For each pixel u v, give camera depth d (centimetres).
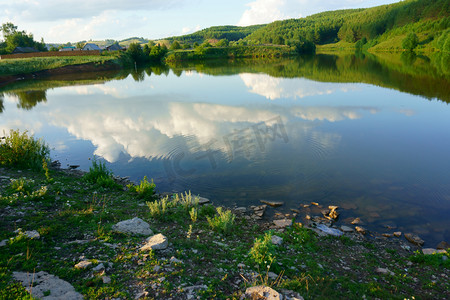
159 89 4719
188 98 3853
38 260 567
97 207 968
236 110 3075
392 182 1430
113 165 1675
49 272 532
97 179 1284
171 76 6744
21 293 454
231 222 934
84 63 7950
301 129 2339
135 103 3594
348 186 1398
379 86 4306
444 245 936
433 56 8938
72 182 1239
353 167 1606
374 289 636
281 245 852
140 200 1166
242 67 8731
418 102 3241
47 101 3828
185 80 5875
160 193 1324
